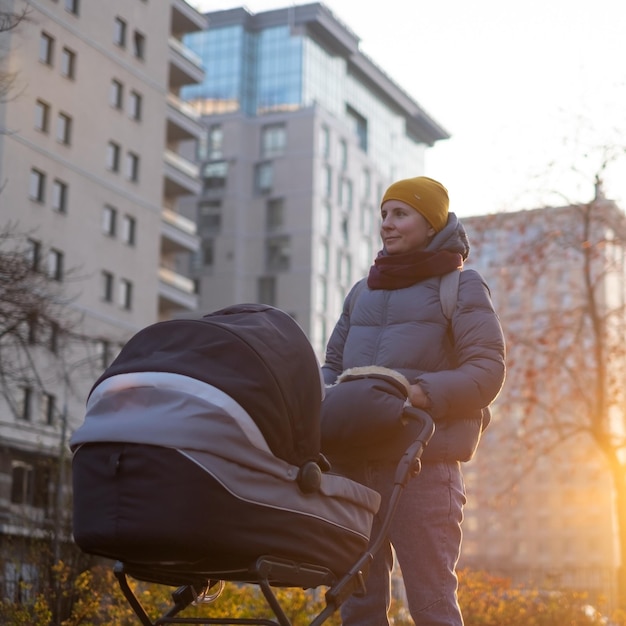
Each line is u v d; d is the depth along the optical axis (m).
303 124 100.12
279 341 4.39
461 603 14.45
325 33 107.56
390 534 5.14
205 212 100.69
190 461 4.06
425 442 4.81
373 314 5.41
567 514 115.88
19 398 44.31
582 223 29.00
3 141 53.97
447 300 5.27
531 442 31.27
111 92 62.69
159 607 10.54
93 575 11.04
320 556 4.40
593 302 29.36
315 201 99.12
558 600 15.97
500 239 30.64
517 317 30.59
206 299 99.12
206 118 102.50
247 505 4.13
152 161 65.44
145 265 63.84
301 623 10.61
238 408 4.13
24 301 22.09
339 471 5.17
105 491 4.14
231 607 10.12
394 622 12.31
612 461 29.34
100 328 59.59
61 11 58.72
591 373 31.55
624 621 16.53
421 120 126.44
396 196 5.45
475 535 117.19
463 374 5.05
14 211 54.56
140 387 4.19
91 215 60.00
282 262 98.62
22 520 12.30
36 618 9.99
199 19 71.88
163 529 4.04
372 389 4.96
